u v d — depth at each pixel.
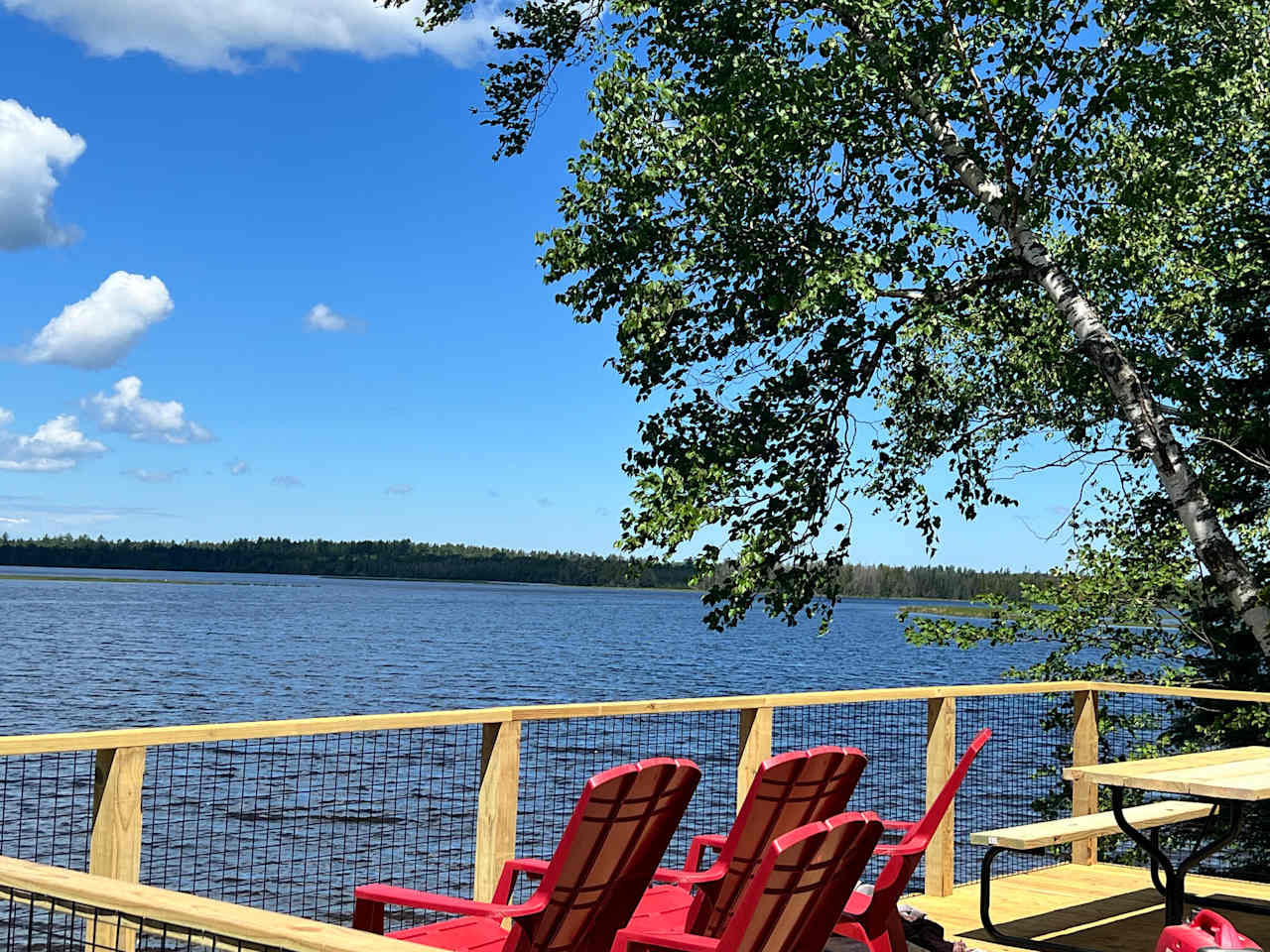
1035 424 12.19
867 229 11.11
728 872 3.29
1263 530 10.73
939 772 5.95
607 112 10.84
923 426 12.33
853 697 5.62
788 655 67.50
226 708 32.34
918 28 10.15
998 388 12.43
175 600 136.25
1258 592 9.45
